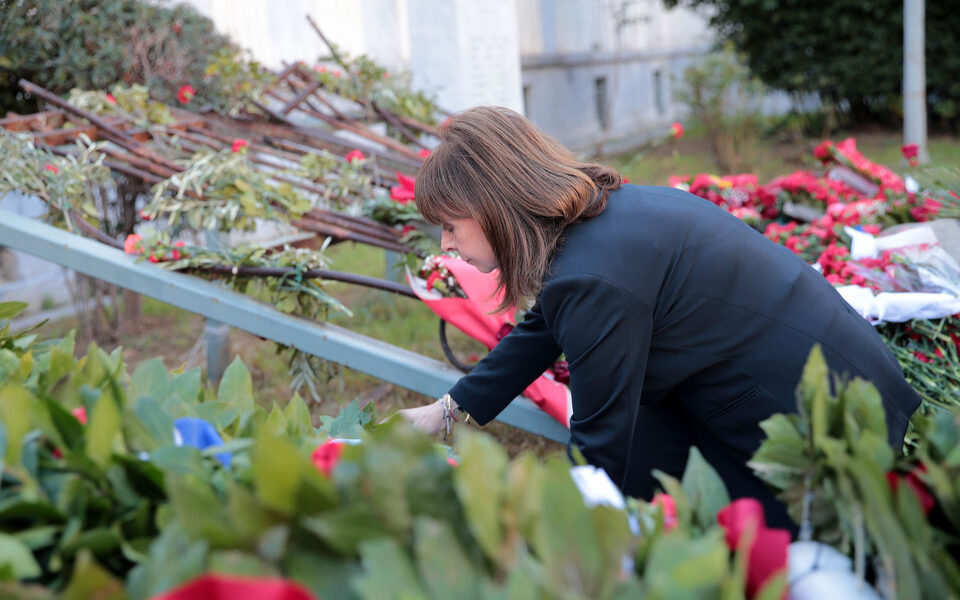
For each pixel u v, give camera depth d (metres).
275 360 4.06
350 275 2.71
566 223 1.58
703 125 9.21
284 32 7.02
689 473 0.99
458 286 2.66
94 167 3.08
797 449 0.92
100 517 0.88
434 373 2.56
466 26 5.93
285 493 0.77
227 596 0.65
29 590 0.72
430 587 0.71
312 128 4.25
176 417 1.09
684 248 1.57
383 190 3.97
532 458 0.81
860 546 0.84
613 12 12.05
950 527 0.91
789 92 10.37
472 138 1.59
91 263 2.75
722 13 10.15
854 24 9.55
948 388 2.25
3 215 2.83
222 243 3.46
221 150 3.41
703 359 1.60
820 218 3.46
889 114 10.64
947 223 2.92
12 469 0.85
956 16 9.49
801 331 1.58
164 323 4.86
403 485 0.79
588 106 12.09
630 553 0.84
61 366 1.06
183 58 4.41
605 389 1.57
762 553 0.83
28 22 4.16
